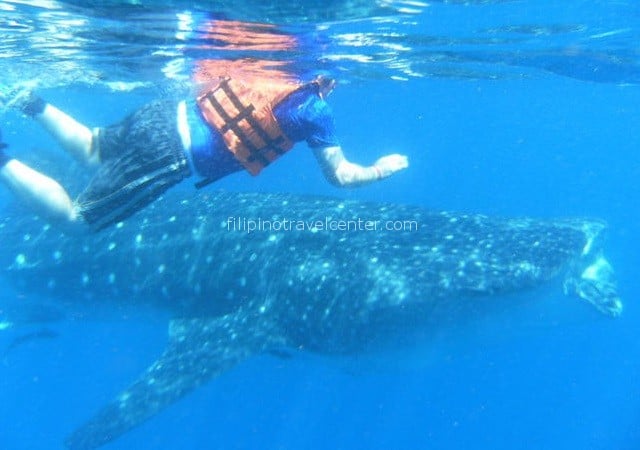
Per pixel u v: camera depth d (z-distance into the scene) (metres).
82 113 27.20
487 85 22.00
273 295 7.80
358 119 42.34
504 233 7.59
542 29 10.59
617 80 19.52
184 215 8.89
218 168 4.98
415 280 6.97
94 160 5.34
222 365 7.09
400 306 6.96
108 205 4.95
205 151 4.85
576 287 7.28
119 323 9.88
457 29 10.41
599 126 47.06
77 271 9.23
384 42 11.40
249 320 7.84
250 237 8.28
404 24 9.84
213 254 8.32
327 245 7.85
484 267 6.89
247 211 8.68
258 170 5.03
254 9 8.11
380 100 28.39
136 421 6.36
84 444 6.15
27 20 8.92
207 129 4.84
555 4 8.95
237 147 4.81
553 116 40.06
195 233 8.58
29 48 11.30
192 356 7.43
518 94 26.36
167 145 4.85
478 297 6.76
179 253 8.52
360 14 8.90
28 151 8.41
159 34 9.88
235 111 4.77
